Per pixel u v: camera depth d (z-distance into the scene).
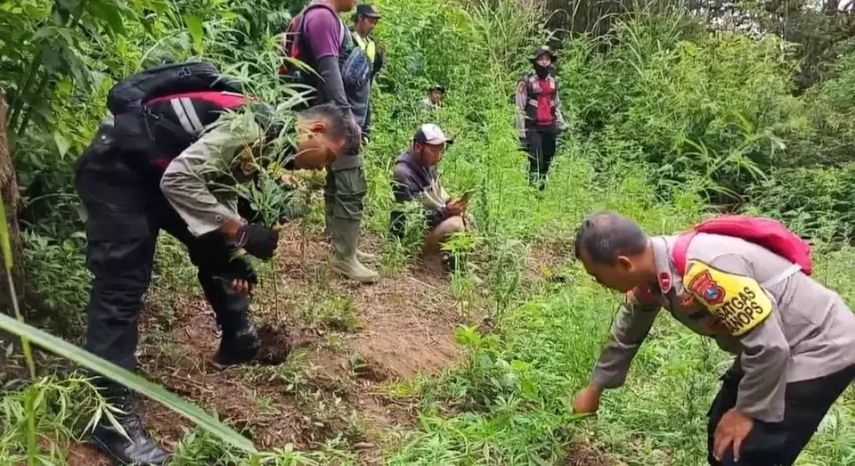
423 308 4.97
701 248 2.75
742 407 2.77
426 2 11.09
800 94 14.55
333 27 4.87
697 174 10.62
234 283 3.48
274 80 3.83
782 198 10.49
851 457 3.80
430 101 9.62
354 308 4.51
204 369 3.65
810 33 15.30
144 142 2.96
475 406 3.90
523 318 4.84
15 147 3.65
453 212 5.82
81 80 3.48
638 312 3.14
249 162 3.14
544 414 3.60
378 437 3.51
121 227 2.98
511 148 8.44
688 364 3.97
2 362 3.06
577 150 10.17
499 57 13.12
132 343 3.04
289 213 3.67
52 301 3.44
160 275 4.32
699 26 14.83
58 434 2.69
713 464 3.23
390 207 5.87
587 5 15.42
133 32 4.61
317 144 3.24
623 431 3.85
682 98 11.74
